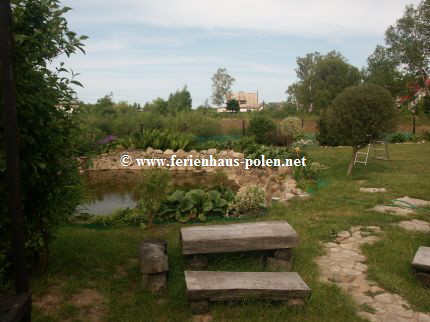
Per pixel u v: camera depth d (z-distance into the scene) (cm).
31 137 335
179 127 1973
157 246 404
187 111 2491
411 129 2355
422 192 803
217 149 1583
